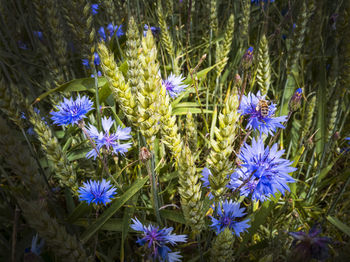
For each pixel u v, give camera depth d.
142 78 0.16
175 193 0.33
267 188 0.18
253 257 0.29
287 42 0.43
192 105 0.34
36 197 0.18
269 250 0.26
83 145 0.32
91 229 0.23
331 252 0.28
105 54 0.17
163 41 0.41
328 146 0.34
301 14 0.30
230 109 0.15
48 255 0.23
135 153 0.31
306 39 0.40
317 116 0.34
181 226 0.30
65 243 0.15
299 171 0.35
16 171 0.17
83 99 0.26
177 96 0.34
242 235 0.30
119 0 0.39
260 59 0.28
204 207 0.23
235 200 0.26
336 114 0.33
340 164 0.40
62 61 0.33
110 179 0.26
